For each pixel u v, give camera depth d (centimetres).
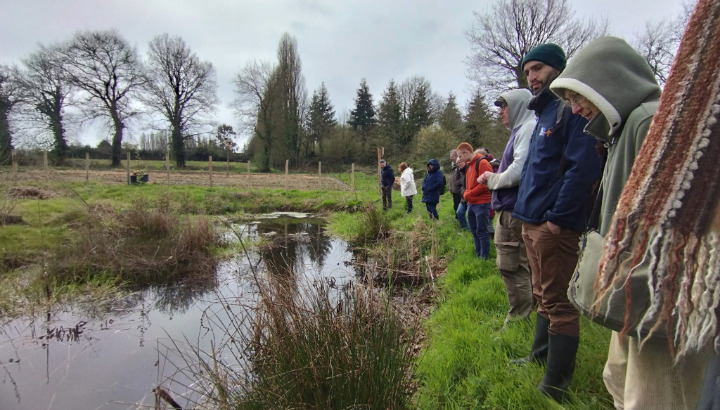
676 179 78
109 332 386
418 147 2772
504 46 2292
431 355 264
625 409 120
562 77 140
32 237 652
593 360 211
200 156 4122
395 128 3772
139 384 293
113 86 3325
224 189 1634
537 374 212
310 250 716
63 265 541
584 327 243
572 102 145
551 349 190
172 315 430
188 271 589
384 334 212
